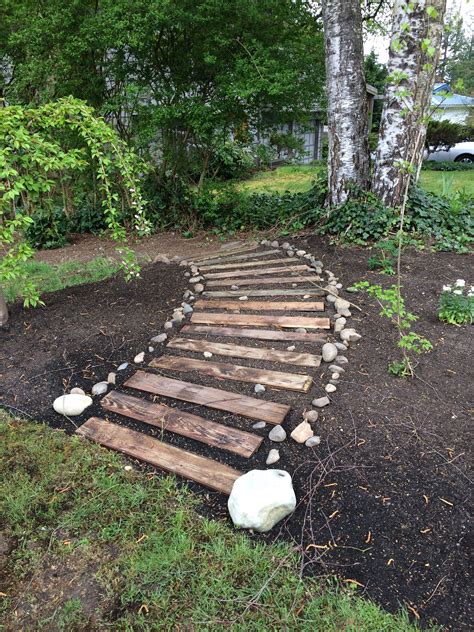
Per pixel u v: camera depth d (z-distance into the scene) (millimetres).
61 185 7652
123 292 4469
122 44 5871
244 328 3541
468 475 2010
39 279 5055
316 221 6168
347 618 1476
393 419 2375
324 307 3820
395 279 4301
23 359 3283
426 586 1573
